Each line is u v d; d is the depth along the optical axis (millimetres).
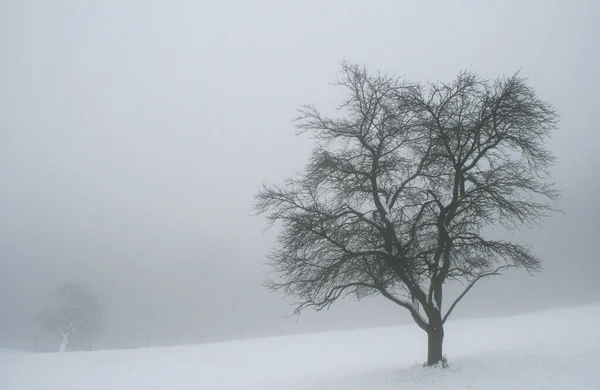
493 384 11781
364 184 15211
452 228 14023
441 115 14586
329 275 14289
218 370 21047
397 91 15039
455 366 14312
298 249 14930
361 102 15516
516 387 11234
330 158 14914
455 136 14078
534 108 14258
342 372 18281
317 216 14562
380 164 15039
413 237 13766
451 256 14656
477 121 13828
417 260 13828
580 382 11008
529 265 14289
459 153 13812
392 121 15180
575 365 13062
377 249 13992
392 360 21000
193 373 20531
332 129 15352
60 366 23891
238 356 25516
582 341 18297
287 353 25891
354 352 25062
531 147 14336
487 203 14297
